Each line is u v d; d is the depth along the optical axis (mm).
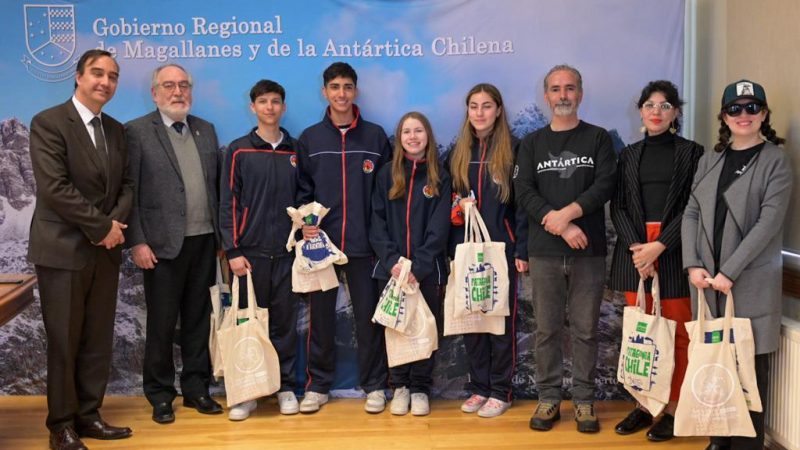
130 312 3930
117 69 3232
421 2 3848
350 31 3861
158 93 3492
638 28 3854
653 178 3256
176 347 3959
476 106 3492
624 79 3877
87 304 3299
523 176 3420
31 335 3932
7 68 3822
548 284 3414
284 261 3664
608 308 3916
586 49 3857
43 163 3051
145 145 3469
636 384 3197
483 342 3656
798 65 2959
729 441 3074
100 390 3393
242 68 3871
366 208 3656
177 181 3498
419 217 3547
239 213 3588
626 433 3400
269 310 3719
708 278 2908
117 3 3811
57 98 3844
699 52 3906
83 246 3158
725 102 2902
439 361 3953
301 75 3881
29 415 3684
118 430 3371
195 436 3387
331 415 3672
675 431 2953
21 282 3158
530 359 3949
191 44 3850
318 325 3727
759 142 2912
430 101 3896
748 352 2846
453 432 3430
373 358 3727
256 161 3574
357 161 3635
